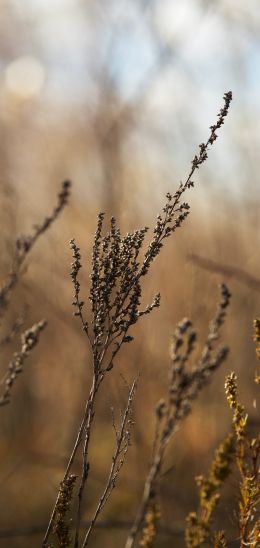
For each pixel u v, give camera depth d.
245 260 5.21
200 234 5.43
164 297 4.98
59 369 6.14
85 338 5.45
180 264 4.99
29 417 6.38
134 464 5.20
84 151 5.97
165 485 4.51
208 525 1.68
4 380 2.02
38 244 5.39
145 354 4.93
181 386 1.50
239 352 5.09
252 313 5.09
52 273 5.27
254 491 1.96
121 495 5.23
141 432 4.95
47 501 5.59
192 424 4.98
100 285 1.95
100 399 5.71
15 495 5.66
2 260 4.20
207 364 1.50
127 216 5.21
